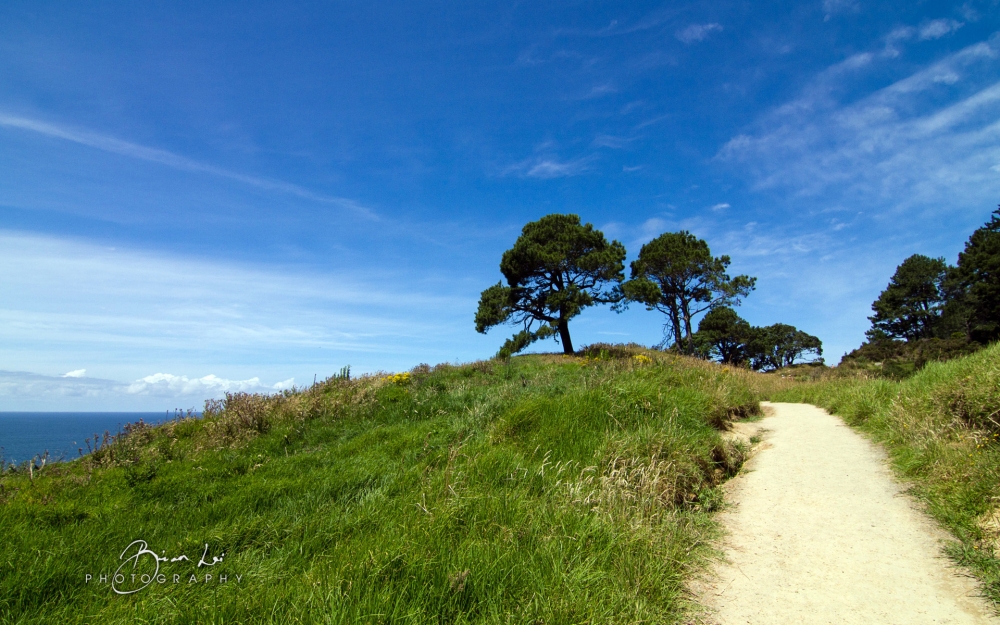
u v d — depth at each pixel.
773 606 3.71
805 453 7.57
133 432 9.95
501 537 4.13
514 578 3.54
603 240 28.62
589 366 15.38
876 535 4.72
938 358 18.61
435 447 7.51
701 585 4.07
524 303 28.41
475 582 3.41
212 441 9.38
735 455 7.49
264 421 10.30
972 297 34.06
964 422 6.54
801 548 4.62
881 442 7.47
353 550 4.06
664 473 5.78
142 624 3.25
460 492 5.11
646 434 6.64
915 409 7.62
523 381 12.26
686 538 4.73
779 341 54.09
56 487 6.89
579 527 4.36
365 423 9.89
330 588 3.22
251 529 4.86
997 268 31.75
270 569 4.05
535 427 7.40
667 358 18.94
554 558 3.82
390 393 11.99
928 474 5.73
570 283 28.34
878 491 5.75
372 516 5.00
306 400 11.49
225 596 3.46
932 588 3.78
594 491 5.12
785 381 18.80
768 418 10.66
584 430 7.20
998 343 9.00
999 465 5.06
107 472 7.64
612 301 28.39
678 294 35.06
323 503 5.68
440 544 3.92
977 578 3.83
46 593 3.92
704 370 13.80
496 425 7.68
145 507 5.92
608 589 3.56
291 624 3.04
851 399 10.26
